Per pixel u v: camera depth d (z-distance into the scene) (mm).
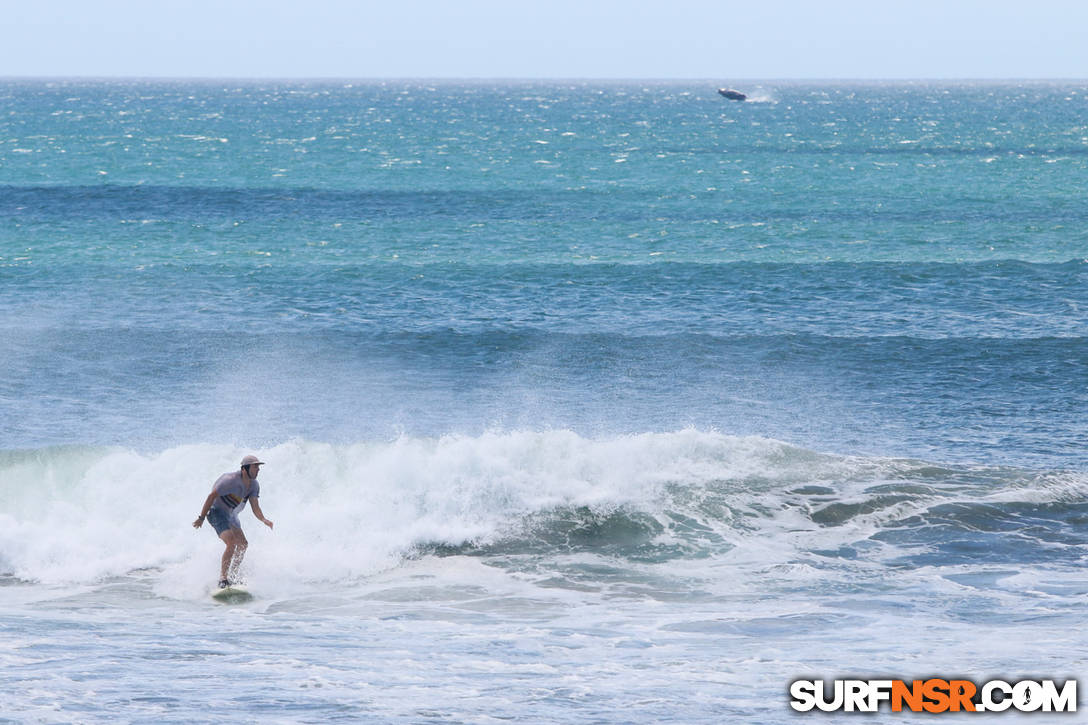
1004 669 32938
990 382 77188
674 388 76250
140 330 89125
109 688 30438
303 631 36906
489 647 35094
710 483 51688
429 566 44750
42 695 29719
